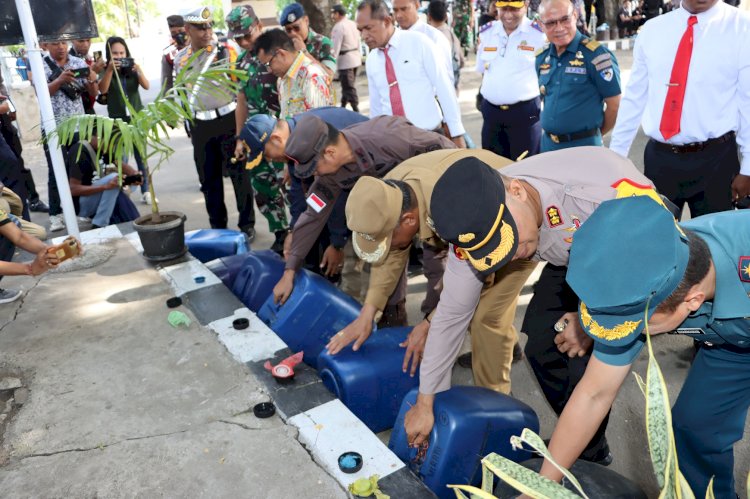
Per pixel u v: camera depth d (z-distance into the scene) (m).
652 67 3.04
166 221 3.72
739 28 2.78
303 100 4.14
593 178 1.85
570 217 1.82
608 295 1.19
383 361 2.42
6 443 2.17
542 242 1.88
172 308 3.09
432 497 1.80
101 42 25.56
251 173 4.44
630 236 1.19
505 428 2.03
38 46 3.89
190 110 3.76
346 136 2.70
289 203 4.25
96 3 29.25
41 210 6.25
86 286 3.42
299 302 2.89
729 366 1.80
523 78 4.41
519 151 4.62
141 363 2.61
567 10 3.60
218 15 25.70
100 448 2.11
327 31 10.79
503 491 1.75
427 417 2.02
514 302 2.55
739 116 2.89
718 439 1.90
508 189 1.75
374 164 2.72
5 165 5.01
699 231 1.58
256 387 2.39
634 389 2.92
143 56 25.86
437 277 2.78
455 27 13.30
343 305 2.91
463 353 3.26
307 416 2.18
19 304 3.24
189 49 5.10
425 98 4.20
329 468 1.94
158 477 1.96
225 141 4.80
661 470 1.18
